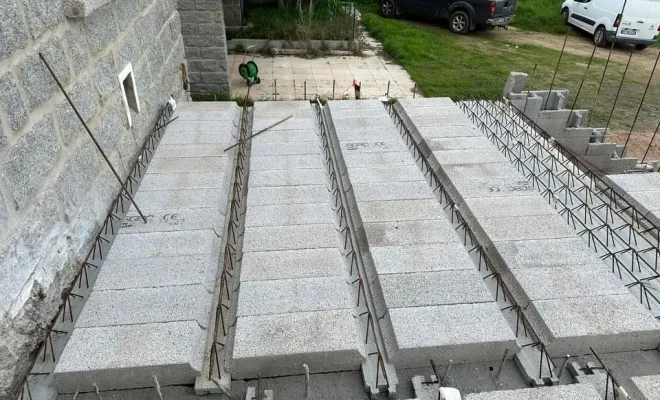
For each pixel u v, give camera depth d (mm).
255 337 3178
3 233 2984
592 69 14555
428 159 5762
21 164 3201
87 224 4199
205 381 3070
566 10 18875
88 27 4340
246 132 6438
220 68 10164
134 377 3021
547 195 5160
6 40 3037
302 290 3582
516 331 3461
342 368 3219
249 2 17438
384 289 3609
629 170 8266
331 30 14305
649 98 12703
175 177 5047
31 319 3254
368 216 4477
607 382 2984
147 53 6098
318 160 5539
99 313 3324
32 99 3363
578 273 3793
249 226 4309
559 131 8148
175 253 3920
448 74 12711
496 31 18031
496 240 4160
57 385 2996
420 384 3109
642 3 15602
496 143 6387
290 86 11516
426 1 17172
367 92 11242
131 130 5457
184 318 3307
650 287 3902
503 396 2861
